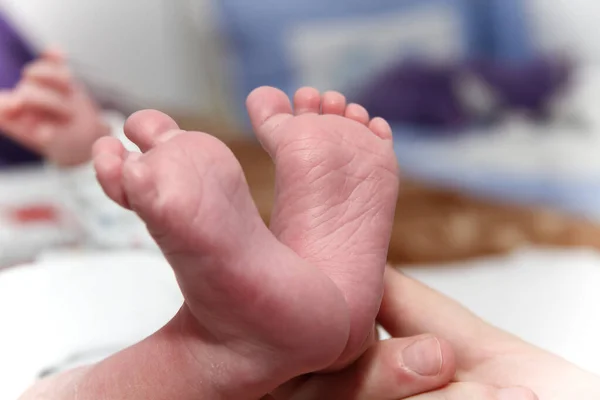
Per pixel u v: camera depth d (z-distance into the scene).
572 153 0.88
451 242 0.66
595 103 0.93
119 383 0.32
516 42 1.06
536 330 0.48
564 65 0.98
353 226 0.34
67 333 0.39
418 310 0.37
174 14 1.13
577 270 0.56
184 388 0.32
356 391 0.34
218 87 1.17
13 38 0.80
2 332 0.39
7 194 0.61
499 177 0.83
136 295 0.42
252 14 1.14
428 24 1.08
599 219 0.73
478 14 1.07
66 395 0.33
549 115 0.97
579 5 1.00
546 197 0.78
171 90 1.15
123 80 1.10
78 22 1.05
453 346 0.36
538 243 0.68
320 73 1.12
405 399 0.34
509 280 0.55
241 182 0.30
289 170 0.34
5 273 0.44
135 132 0.30
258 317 0.30
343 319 0.31
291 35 1.13
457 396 0.33
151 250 0.49
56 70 0.52
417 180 0.84
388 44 1.09
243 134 1.02
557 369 0.35
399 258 0.64
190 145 0.29
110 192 0.29
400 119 1.02
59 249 0.51
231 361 0.31
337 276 0.33
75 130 0.51
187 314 0.32
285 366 0.31
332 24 1.12
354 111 0.36
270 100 0.35
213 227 0.29
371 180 0.34
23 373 0.38
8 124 0.51
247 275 0.29
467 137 0.96
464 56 1.06
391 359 0.34
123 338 0.39
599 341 0.47
